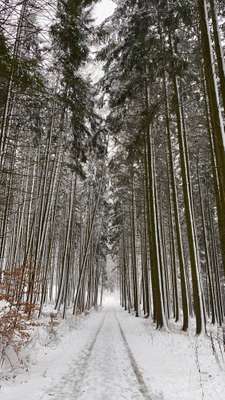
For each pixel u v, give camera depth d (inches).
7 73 236.1
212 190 898.7
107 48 574.9
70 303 1416.1
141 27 486.9
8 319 292.8
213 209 1032.8
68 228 853.8
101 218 1393.9
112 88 611.8
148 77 559.2
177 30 537.0
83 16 499.2
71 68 376.8
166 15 474.9
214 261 971.3
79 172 659.4
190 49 553.0
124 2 534.0
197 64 552.1
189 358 323.9
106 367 279.3
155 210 634.8
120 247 1764.3
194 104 668.1
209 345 406.6
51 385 217.9
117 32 562.9
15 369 249.6
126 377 245.4
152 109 589.9
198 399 194.2
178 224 596.4
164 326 576.7
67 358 314.8
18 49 245.0
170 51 491.5
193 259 532.1
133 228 1085.8
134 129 680.4
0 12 186.9
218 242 1108.5
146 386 220.8
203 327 504.4
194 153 799.1
